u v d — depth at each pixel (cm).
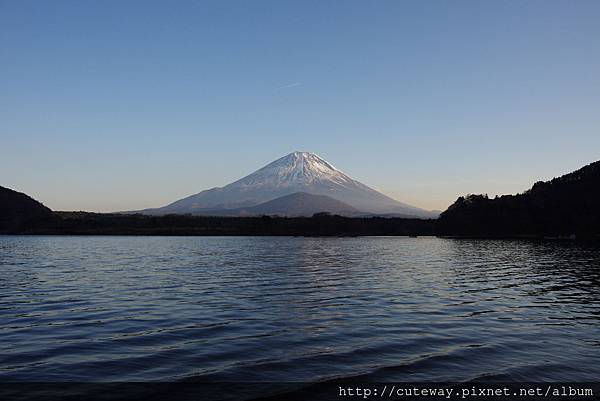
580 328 2638
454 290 4250
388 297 3806
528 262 7562
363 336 2439
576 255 9156
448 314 3055
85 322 2780
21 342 2306
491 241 16438
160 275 5525
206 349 2191
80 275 5488
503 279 5172
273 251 10931
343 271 6112
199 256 9062
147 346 2242
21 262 7406
